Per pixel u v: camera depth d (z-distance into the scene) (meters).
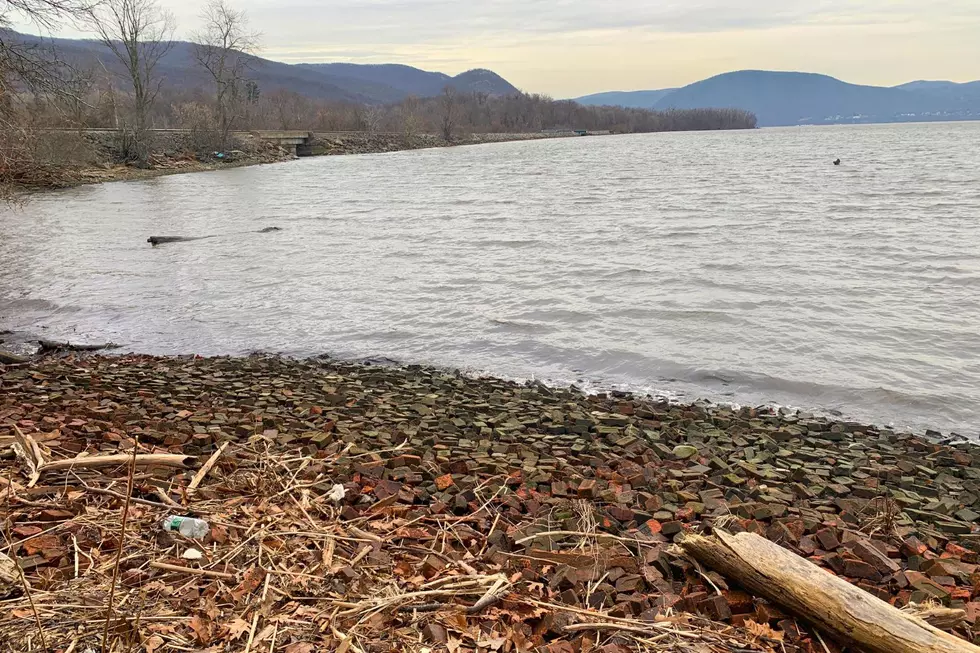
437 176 55.91
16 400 7.73
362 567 4.11
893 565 4.49
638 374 10.56
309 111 141.62
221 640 3.41
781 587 3.81
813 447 7.58
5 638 3.26
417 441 6.71
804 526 5.00
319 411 7.77
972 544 5.12
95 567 3.90
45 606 3.52
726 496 5.71
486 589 3.94
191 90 128.50
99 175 52.44
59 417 6.79
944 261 17.67
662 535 4.85
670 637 3.63
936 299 14.15
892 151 81.25
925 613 3.74
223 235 24.89
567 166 66.62
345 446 6.38
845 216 26.77
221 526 4.42
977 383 9.90
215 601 3.71
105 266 19.14
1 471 5.05
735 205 31.42
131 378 9.39
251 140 84.44
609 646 3.53
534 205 33.50
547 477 5.78
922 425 8.70
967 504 6.05
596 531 4.81
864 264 17.52
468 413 8.20
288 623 3.57
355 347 12.08
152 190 44.50
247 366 10.50
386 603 3.71
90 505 4.62
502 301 14.75
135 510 4.58
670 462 6.59
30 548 4.03
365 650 3.38
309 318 13.85
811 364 10.72
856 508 5.64
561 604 3.86
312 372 10.30
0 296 15.77
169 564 3.97
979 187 37.16
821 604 3.66
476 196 38.78
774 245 20.55
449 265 18.73
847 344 11.56
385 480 5.49
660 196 36.59
